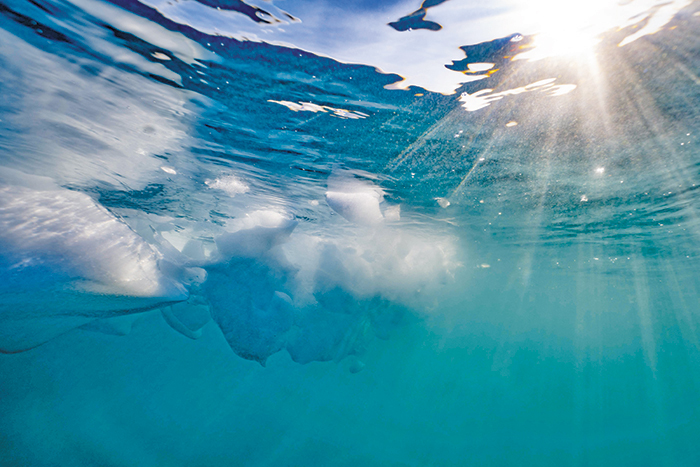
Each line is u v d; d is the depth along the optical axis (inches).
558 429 670.5
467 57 116.3
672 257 549.0
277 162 205.9
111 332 218.2
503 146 186.9
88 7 93.3
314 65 120.8
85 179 224.4
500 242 514.0
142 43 109.1
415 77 127.7
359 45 110.3
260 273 211.5
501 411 784.3
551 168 219.3
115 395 587.5
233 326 196.5
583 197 281.1
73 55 113.0
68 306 103.5
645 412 804.0
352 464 491.2
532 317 2037.4
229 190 253.8
